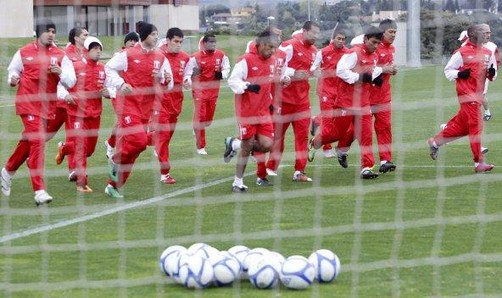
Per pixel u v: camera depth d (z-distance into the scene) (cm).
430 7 3609
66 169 2886
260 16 3316
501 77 6519
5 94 5188
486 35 2723
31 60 2261
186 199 2342
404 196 2356
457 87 2772
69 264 1662
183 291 1486
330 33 3409
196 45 3528
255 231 1930
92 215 2128
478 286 1503
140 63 2464
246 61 2395
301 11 3359
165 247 1792
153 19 3431
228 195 2398
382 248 1766
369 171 2650
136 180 2673
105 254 1736
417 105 4347
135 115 2405
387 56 2725
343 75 2631
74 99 2441
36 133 2239
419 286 1502
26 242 1845
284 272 1491
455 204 2234
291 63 2720
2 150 3300
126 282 1539
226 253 1545
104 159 3133
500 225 1981
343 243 1811
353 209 2175
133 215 2125
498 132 3862
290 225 1989
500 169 2825
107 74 2448
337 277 1562
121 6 2786
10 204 2286
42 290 1492
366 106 2666
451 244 1800
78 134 2523
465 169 2831
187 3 3522
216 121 4125
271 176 2717
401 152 3253
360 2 3419
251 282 1509
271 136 2452
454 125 2836
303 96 2623
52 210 2197
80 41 2552
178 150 3372
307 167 2917
